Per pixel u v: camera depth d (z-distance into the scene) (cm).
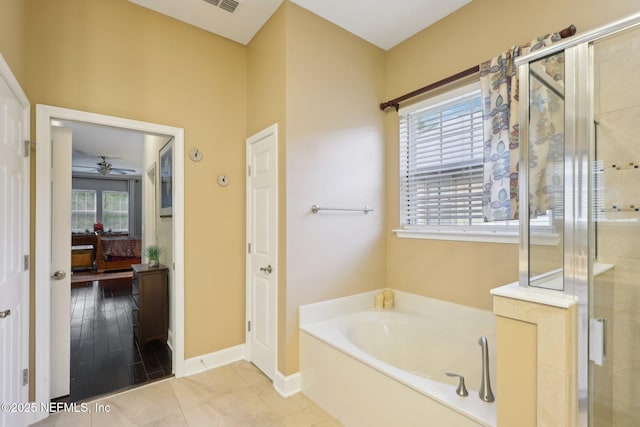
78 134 495
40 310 192
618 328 133
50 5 201
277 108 239
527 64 133
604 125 125
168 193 304
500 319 127
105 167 683
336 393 199
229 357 273
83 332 344
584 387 113
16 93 166
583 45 118
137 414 201
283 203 232
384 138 294
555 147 125
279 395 225
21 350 178
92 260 718
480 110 231
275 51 243
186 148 255
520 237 131
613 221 131
